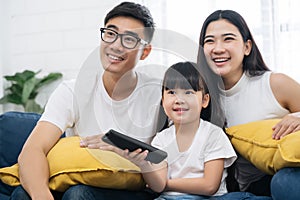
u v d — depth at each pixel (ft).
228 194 4.57
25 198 4.33
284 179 4.00
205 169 4.66
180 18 8.21
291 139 4.23
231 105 5.57
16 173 4.65
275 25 7.72
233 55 5.41
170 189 4.60
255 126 4.91
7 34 9.39
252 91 5.53
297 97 5.41
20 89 8.94
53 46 9.15
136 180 4.52
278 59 7.69
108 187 4.42
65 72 9.06
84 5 8.91
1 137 5.86
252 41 5.63
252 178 5.22
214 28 5.47
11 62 9.44
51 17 9.18
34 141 4.66
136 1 8.41
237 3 7.94
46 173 4.43
